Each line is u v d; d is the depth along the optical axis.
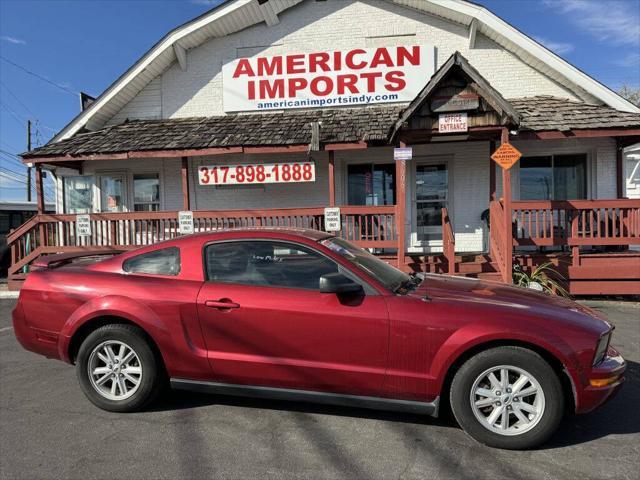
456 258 9.26
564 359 3.11
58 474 2.95
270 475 2.90
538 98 10.34
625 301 8.30
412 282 3.95
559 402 3.10
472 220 10.68
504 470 2.94
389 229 10.26
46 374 4.94
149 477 2.90
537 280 8.02
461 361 3.29
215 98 11.66
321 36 11.23
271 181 9.92
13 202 16.55
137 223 10.77
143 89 11.85
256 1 10.81
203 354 3.64
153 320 3.69
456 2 10.23
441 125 7.84
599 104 10.02
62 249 10.16
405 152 8.23
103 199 12.02
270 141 9.54
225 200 11.53
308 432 3.48
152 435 3.46
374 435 3.42
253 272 3.72
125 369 3.84
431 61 10.81
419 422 3.63
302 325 3.44
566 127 8.69
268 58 11.36
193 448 3.26
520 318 3.21
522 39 10.13
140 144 10.03
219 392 3.69
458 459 3.07
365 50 11.00
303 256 3.68
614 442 3.30
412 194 10.93
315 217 9.64
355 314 3.36
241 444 3.31
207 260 3.84
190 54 11.71
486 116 7.73
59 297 3.93
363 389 3.40
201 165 10.42
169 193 11.73
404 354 3.29
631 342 5.75
